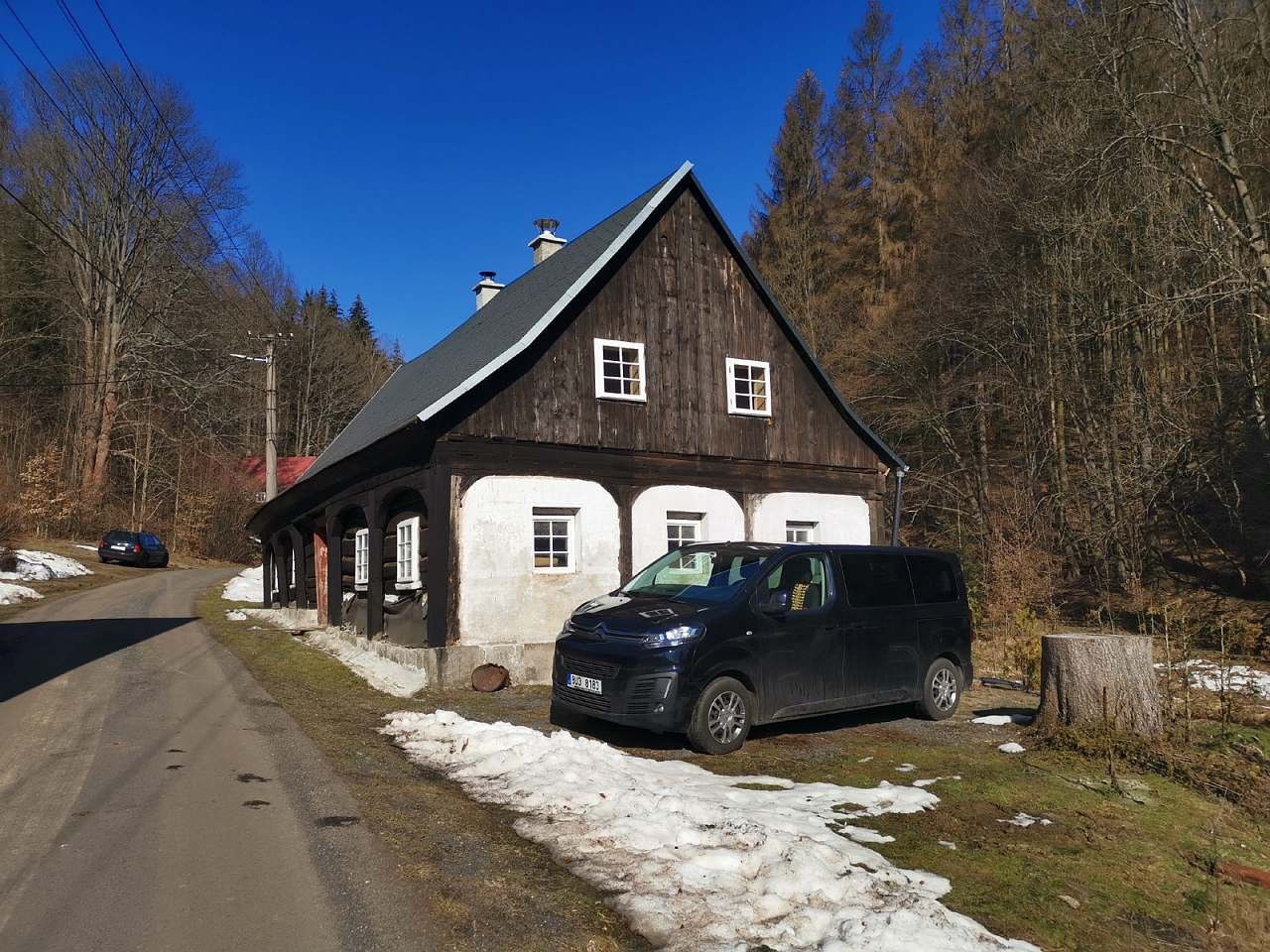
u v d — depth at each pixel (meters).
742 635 7.56
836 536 15.98
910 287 32.25
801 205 38.88
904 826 5.50
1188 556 22.17
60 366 45.19
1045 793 6.30
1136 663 7.58
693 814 5.29
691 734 7.21
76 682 10.00
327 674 11.58
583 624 7.96
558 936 3.86
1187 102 19.41
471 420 12.25
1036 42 25.64
